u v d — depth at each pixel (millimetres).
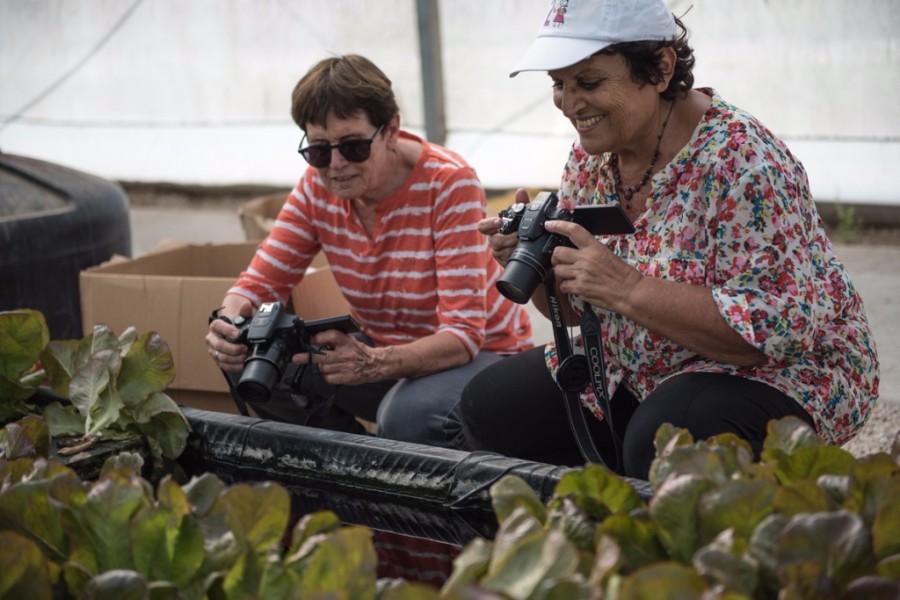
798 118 7191
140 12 9234
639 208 2918
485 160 8203
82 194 4973
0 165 4988
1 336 3107
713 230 2723
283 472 2973
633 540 1738
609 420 2912
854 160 7121
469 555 1673
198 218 8781
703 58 7328
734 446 1978
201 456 3084
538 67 2645
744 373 2768
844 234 7133
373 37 8367
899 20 6750
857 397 2807
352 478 2861
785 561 1591
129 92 9531
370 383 3619
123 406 2969
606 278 2688
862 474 1817
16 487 1904
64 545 1911
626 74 2682
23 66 9805
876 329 5410
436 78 8070
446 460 2719
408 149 3459
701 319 2646
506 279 2723
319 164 3291
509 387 3158
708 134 2730
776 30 7070
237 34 8961
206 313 3695
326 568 1628
